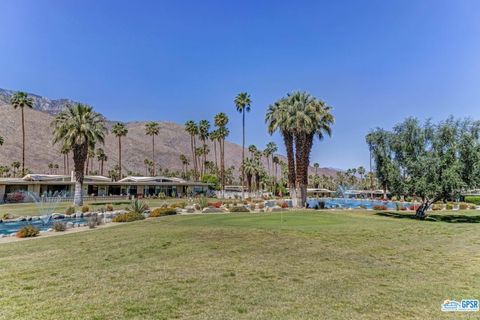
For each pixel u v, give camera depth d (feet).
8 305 20.63
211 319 18.97
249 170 278.05
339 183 451.94
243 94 200.34
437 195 78.74
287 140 120.16
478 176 72.64
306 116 109.29
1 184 151.43
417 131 78.33
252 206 113.60
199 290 23.91
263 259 33.78
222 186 244.01
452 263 33.99
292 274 28.66
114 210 106.42
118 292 23.26
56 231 58.90
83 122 123.34
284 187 330.54
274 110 123.95
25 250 38.24
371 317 19.84
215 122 248.73
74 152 124.06
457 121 74.33
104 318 18.81
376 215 89.86
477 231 58.13
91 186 205.26
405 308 21.40
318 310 20.70
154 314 19.47
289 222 65.77
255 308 20.77
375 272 29.99
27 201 154.40
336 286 25.61
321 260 34.06
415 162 76.54
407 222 72.38
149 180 222.89
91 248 38.73
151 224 63.77
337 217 78.33
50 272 28.35
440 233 55.26
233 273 28.50
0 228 73.41
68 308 20.24
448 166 73.36
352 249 40.19
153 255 34.88
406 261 34.60
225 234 48.65
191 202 145.18
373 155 87.20
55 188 176.65
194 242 42.09
